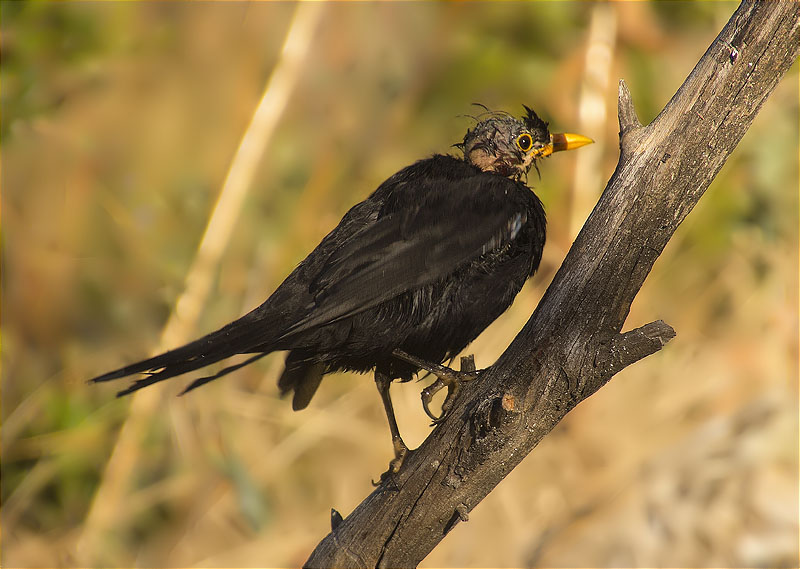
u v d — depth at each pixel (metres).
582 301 5.37
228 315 11.42
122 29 11.57
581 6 12.30
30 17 11.00
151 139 12.02
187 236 11.82
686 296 12.60
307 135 12.38
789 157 12.27
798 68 12.24
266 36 12.22
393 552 5.92
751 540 9.02
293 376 7.37
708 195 12.45
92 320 11.40
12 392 11.01
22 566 10.19
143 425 10.63
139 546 10.73
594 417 11.50
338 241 7.18
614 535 9.67
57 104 11.47
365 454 11.16
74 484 10.84
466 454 5.62
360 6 12.44
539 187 12.02
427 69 12.62
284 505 11.05
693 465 9.83
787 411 9.77
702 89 5.20
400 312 6.93
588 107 11.80
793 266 12.19
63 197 11.40
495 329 11.66
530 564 9.92
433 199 7.12
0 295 11.12
